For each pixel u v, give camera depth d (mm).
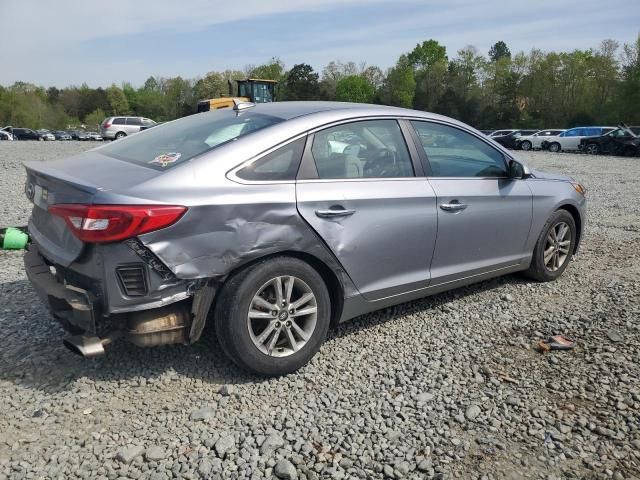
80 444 2695
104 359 3510
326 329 3521
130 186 2939
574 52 68812
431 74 81625
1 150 23750
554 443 2793
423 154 4047
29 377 3275
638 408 3092
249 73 93938
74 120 102062
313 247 3369
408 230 3818
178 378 3318
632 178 15180
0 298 4469
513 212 4594
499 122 73938
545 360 3660
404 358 3666
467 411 3045
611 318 4348
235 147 3246
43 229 3359
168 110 102875
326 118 3607
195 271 2973
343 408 3064
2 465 2533
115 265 2848
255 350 3219
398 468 2580
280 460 2602
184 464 2574
